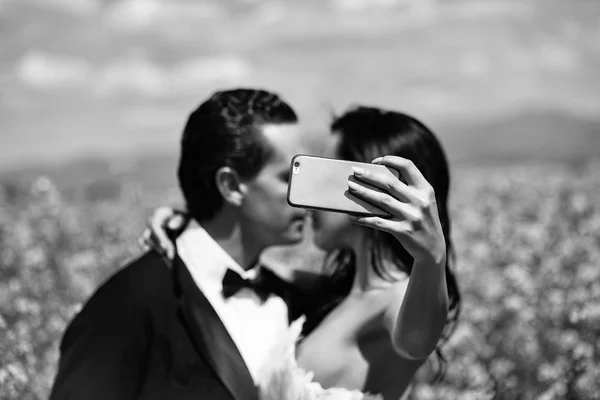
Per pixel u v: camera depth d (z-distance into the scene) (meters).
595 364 4.03
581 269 4.86
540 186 8.30
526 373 4.11
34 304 4.23
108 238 6.26
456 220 6.91
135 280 2.52
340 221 2.56
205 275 2.62
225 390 2.47
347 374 2.39
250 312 2.62
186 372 2.47
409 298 2.02
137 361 2.45
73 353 2.44
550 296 4.47
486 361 4.31
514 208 7.36
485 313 4.48
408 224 1.91
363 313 2.43
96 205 8.20
